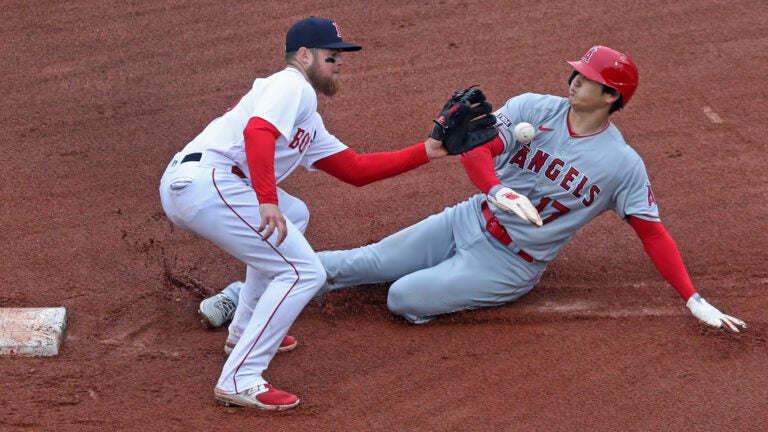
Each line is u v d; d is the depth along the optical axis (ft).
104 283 65.82
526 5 106.73
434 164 83.25
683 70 94.32
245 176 54.44
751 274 68.49
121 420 53.01
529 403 55.26
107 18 102.73
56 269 66.85
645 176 59.47
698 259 70.13
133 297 64.59
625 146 59.36
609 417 54.08
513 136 59.67
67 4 105.19
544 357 59.62
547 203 60.39
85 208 74.02
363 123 86.53
